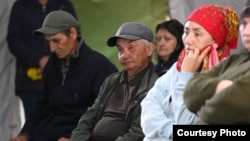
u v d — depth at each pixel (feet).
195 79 15.03
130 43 23.00
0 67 34.68
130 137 21.94
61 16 26.25
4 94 34.50
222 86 14.35
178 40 27.53
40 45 33.22
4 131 34.35
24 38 33.47
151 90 20.27
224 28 18.45
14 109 34.71
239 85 13.79
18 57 33.45
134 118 22.33
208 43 18.20
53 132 26.35
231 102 13.74
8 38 33.65
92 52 26.55
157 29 27.91
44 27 26.20
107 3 34.42
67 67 26.55
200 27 18.20
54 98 26.58
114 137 22.76
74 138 23.97
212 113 14.03
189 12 33.45
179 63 19.16
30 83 33.40
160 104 19.74
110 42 23.62
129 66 23.03
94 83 25.94
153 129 19.34
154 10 33.96
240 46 26.76
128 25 23.35
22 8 33.60
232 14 18.78
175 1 33.63
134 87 22.90
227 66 15.67
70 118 26.17
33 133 27.09
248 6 15.94
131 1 34.19
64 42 26.04
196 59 18.01
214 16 18.30
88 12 34.71
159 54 27.84
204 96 14.53
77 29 26.40
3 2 34.65
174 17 33.65
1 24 34.65
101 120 23.27
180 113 17.70
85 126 24.09
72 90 26.20
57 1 33.42
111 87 23.72
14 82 34.63
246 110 13.74
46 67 27.04
